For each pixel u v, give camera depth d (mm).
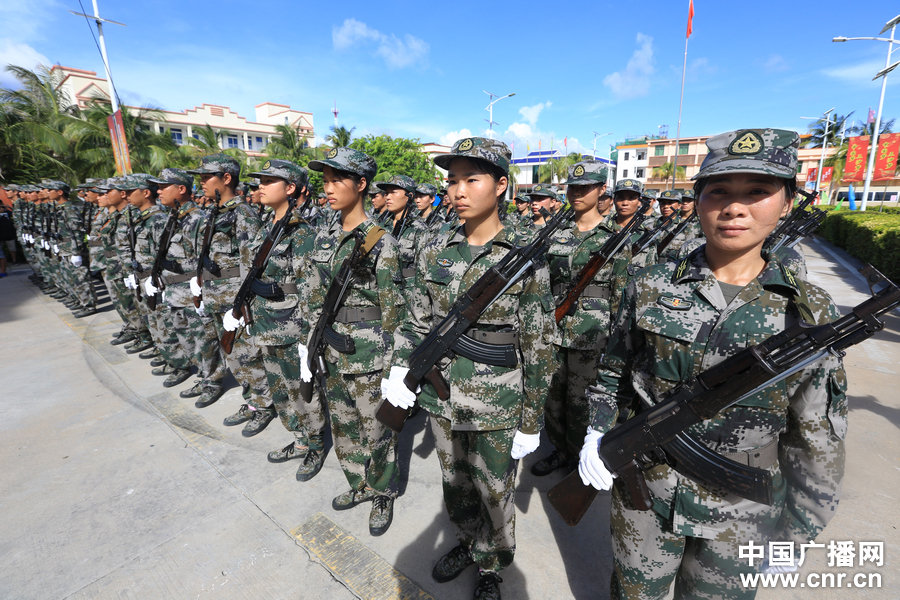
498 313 1942
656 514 1438
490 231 2049
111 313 8242
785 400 1240
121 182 5645
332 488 3145
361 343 2582
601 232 3375
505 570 2375
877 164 22969
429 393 2230
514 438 2008
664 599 1600
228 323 3541
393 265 2494
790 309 1226
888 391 4160
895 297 1012
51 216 8523
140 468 3410
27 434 3941
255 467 3410
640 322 1388
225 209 4023
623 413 1662
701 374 1250
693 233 4688
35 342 6551
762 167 1092
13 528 2787
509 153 1981
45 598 2283
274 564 2465
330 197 2533
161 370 5289
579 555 2479
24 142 18125
